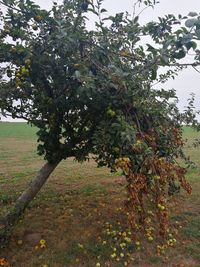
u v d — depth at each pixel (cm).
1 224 729
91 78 540
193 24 413
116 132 541
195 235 784
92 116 694
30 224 802
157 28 618
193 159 1666
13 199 984
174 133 639
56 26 629
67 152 777
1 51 659
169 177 580
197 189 1081
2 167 1598
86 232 768
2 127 4325
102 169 1431
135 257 694
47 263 662
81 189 1075
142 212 645
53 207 904
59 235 757
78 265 662
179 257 704
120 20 678
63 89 693
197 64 508
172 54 470
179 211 902
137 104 573
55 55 666
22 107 774
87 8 613
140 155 516
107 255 690
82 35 617
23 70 645
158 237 762
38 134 784
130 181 514
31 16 655
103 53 613
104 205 915
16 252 697
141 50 619
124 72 558
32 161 1802
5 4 648
